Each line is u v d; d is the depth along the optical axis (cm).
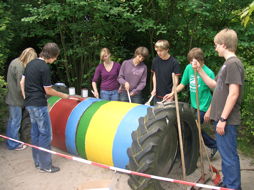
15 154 438
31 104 360
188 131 354
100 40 627
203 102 398
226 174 301
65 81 719
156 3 587
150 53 659
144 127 307
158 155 302
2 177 371
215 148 412
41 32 600
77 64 678
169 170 354
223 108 291
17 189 344
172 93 412
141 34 654
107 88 503
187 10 533
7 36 538
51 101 460
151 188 297
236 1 538
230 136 293
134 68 472
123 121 358
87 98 441
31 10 545
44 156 379
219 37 291
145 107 377
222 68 290
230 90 276
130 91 480
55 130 429
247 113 462
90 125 385
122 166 350
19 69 422
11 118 443
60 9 529
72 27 580
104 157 367
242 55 593
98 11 545
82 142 390
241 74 277
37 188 346
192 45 597
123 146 345
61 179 366
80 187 301
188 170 358
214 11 559
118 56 640
